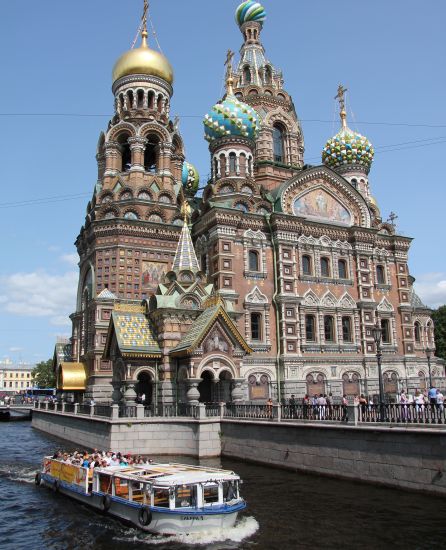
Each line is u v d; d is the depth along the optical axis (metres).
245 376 45.22
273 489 24.45
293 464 28.33
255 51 65.50
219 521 18.89
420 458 22.33
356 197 55.62
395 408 24.25
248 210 50.28
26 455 37.66
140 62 59.06
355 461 25.06
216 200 50.44
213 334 37.44
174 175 59.25
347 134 62.88
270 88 62.50
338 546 17.23
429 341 63.44
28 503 23.92
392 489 23.23
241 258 48.00
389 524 19.02
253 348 46.28
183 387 38.06
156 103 59.50
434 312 81.50
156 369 38.69
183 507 19.09
